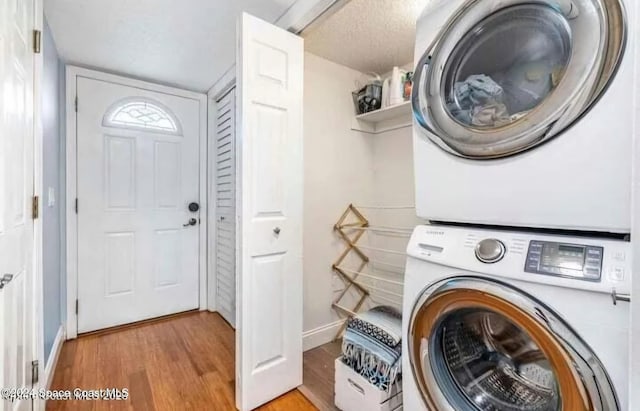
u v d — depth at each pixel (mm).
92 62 2254
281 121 1605
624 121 625
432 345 943
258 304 1530
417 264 978
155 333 2348
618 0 629
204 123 2822
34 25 1308
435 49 985
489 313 873
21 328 1159
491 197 842
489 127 838
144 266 2570
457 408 888
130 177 2504
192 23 1782
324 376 1820
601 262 647
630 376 446
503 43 854
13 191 1059
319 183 2217
